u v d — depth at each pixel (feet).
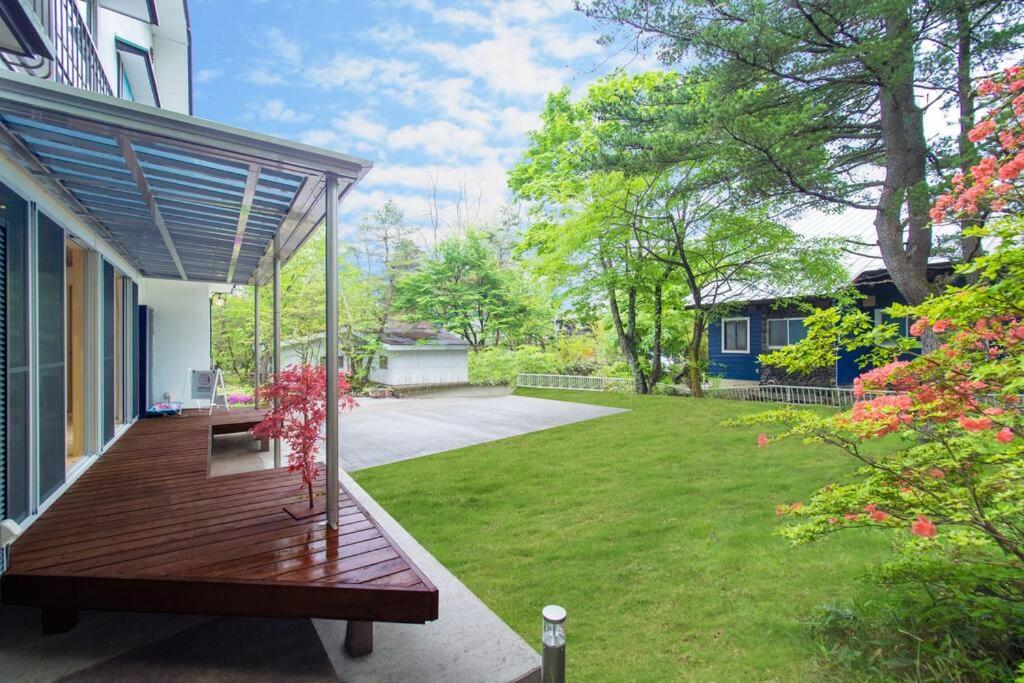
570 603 10.19
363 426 31.27
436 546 13.19
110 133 7.51
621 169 25.23
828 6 17.70
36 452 10.21
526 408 38.22
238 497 11.69
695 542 12.35
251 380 65.31
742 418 9.35
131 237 15.72
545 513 15.30
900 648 7.70
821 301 39.17
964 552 8.23
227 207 12.05
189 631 8.58
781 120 19.25
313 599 7.50
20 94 6.67
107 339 16.69
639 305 46.70
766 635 8.51
